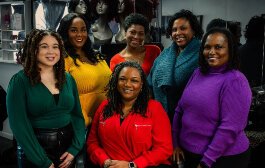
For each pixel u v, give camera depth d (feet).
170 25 7.77
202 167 6.25
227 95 5.99
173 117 7.59
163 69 7.72
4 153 12.52
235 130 5.97
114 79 7.16
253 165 8.52
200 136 6.41
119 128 6.95
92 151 7.27
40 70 6.52
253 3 8.43
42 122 6.46
